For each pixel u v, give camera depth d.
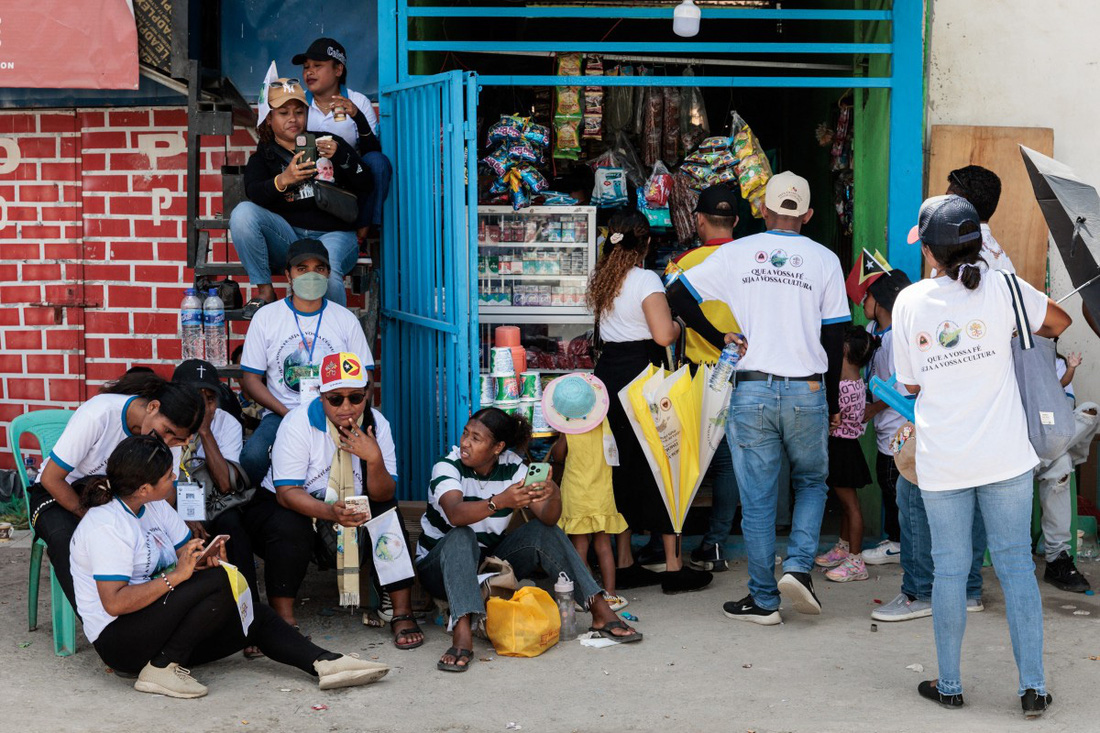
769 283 5.02
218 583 4.26
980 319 4.02
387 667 4.44
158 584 4.18
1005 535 4.06
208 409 4.87
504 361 5.59
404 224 6.21
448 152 5.56
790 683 4.43
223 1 6.73
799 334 5.00
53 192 7.08
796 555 5.03
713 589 5.77
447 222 5.62
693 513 6.79
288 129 5.61
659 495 5.60
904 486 5.16
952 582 4.12
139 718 4.09
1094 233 4.66
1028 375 4.15
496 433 4.88
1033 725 4.00
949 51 6.48
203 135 6.30
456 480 4.95
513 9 6.23
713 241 5.80
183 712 4.15
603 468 5.41
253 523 4.97
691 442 5.46
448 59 7.84
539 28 8.54
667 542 5.70
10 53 6.49
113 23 6.46
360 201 6.01
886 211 6.41
